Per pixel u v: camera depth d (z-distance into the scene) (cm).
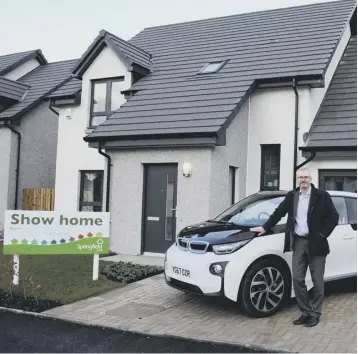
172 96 1215
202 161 1031
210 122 1030
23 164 1622
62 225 813
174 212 1083
